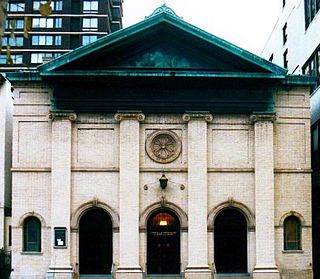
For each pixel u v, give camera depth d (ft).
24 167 87.35
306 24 107.55
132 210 86.12
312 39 101.71
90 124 88.07
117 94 88.12
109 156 87.81
